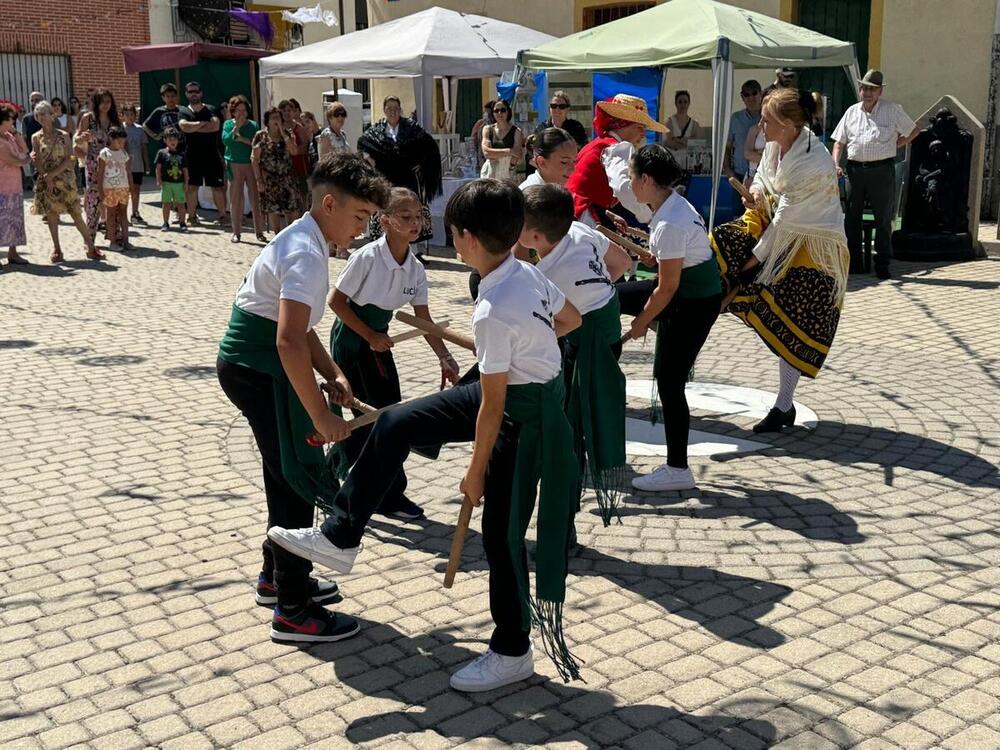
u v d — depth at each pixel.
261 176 13.70
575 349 4.19
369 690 3.36
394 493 4.77
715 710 3.22
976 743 3.02
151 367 7.65
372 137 10.57
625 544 4.48
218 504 4.99
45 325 9.12
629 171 4.79
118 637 3.72
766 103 5.51
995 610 3.85
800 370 5.79
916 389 6.80
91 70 23.97
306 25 24.73
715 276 4.82
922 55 13.68
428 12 13.85
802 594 4.00
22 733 3.12
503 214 3.07
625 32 10.71
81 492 5.16
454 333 3.94
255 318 3.46
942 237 11.62
